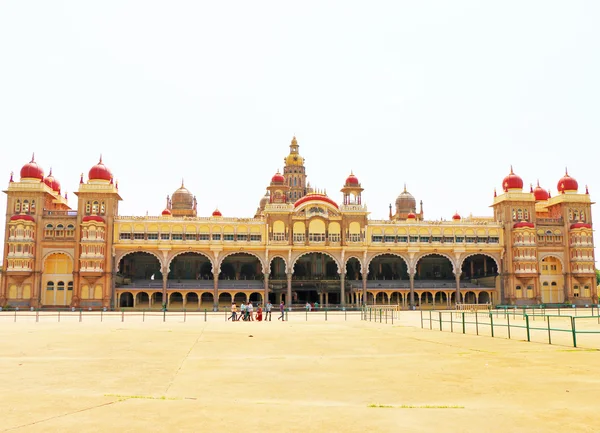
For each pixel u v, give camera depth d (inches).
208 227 3218.5
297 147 4224.9
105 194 3102.9
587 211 3516.2
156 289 3127.5
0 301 2962.6
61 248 3058.6
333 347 1034.1
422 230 3390.7
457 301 3363.7
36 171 3129.9
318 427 429.4
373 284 3410.4
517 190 3464.6
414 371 723.4
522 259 3344.0
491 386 607.8
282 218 3257.9
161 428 424.8
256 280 3491.6
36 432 409.7
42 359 839.7
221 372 717.3
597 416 466.0
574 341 990.4
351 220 3314.5
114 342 1115.3
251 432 414.9
